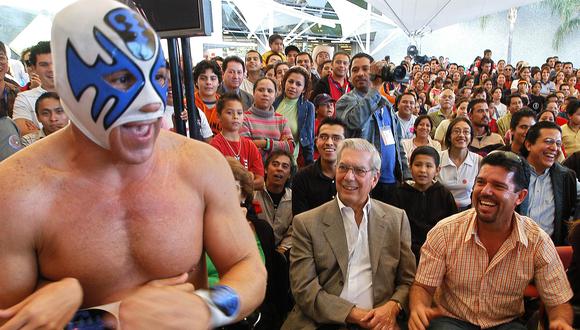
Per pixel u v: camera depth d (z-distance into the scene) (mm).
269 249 2061
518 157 1657
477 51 17000
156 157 673
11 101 2975
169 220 653
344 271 1852
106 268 617
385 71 2889
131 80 575
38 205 586
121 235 625
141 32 589
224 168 763
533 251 1675
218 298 656
